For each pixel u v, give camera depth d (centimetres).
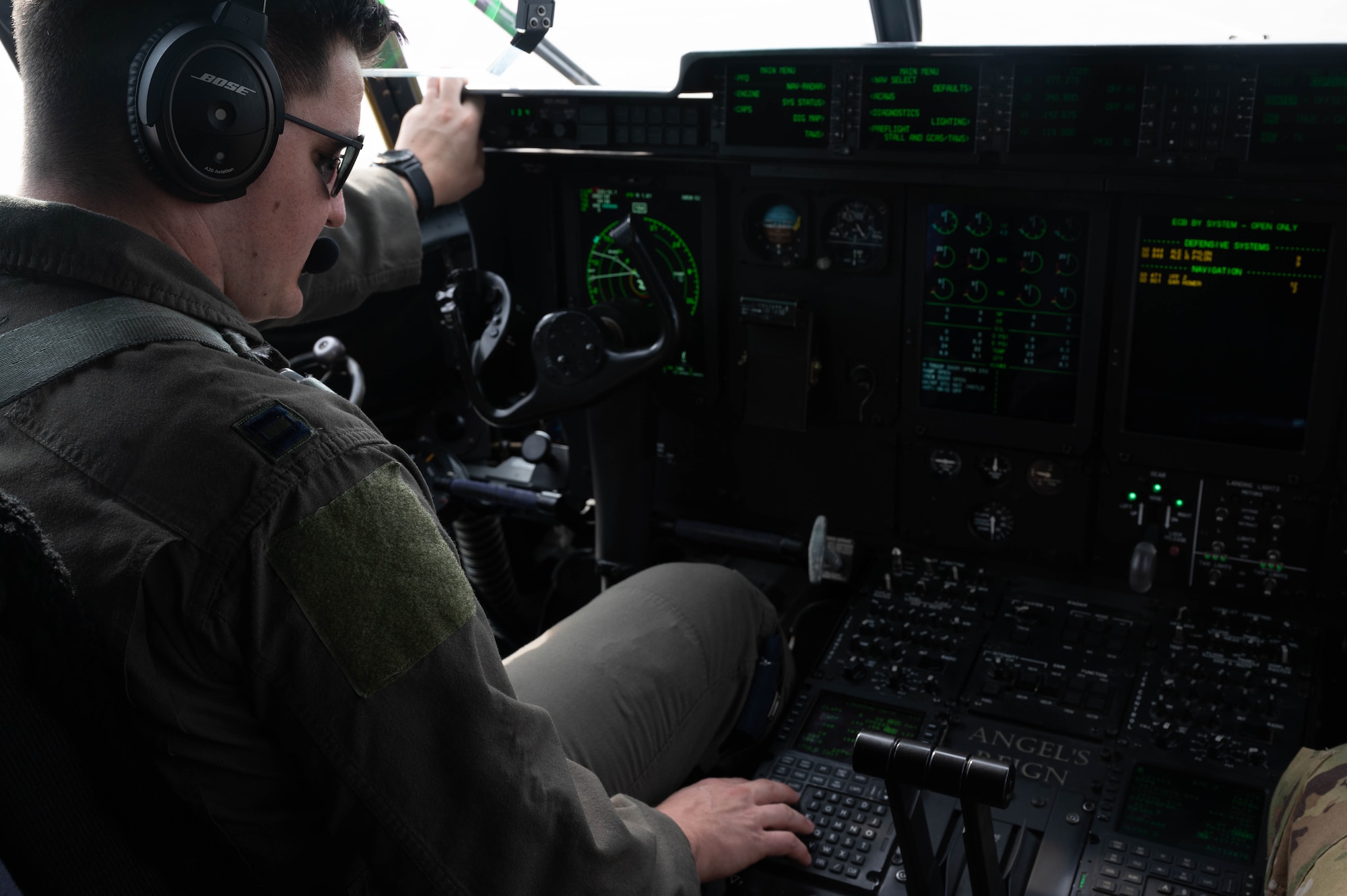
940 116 203
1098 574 229
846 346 235
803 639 235
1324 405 199
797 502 254
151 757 92
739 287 241
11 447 96
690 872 132
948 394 230
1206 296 202
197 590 91
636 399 236
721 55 212
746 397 243
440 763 99
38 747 87
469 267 248
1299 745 185
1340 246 189
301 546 94
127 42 97
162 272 102
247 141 102
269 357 111
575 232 253
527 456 264
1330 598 209
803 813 180
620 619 180
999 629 219
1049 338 217
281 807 103
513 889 103
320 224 119
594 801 118
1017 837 175
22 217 100
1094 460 222
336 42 112
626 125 229
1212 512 215
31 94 101
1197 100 185
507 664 171
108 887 92
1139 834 173
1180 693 198
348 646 95
